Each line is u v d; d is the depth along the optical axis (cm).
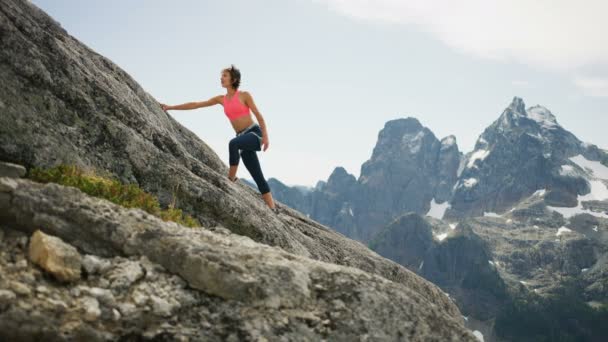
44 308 778
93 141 1404
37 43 1374
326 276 1033
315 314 959
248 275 941
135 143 1508
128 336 812
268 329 897
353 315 977
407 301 1050
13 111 1217
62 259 852
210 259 936
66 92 1382
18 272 821
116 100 1554
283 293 954
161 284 909
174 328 845
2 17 1275
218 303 913
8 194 916
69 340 764
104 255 941
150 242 962
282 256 1070
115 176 1416
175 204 1538
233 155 1532
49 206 931
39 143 1237
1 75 1228
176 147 1705
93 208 973
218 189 1653
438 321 1054
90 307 809
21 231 914
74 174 1201
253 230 1703
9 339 742
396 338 988
